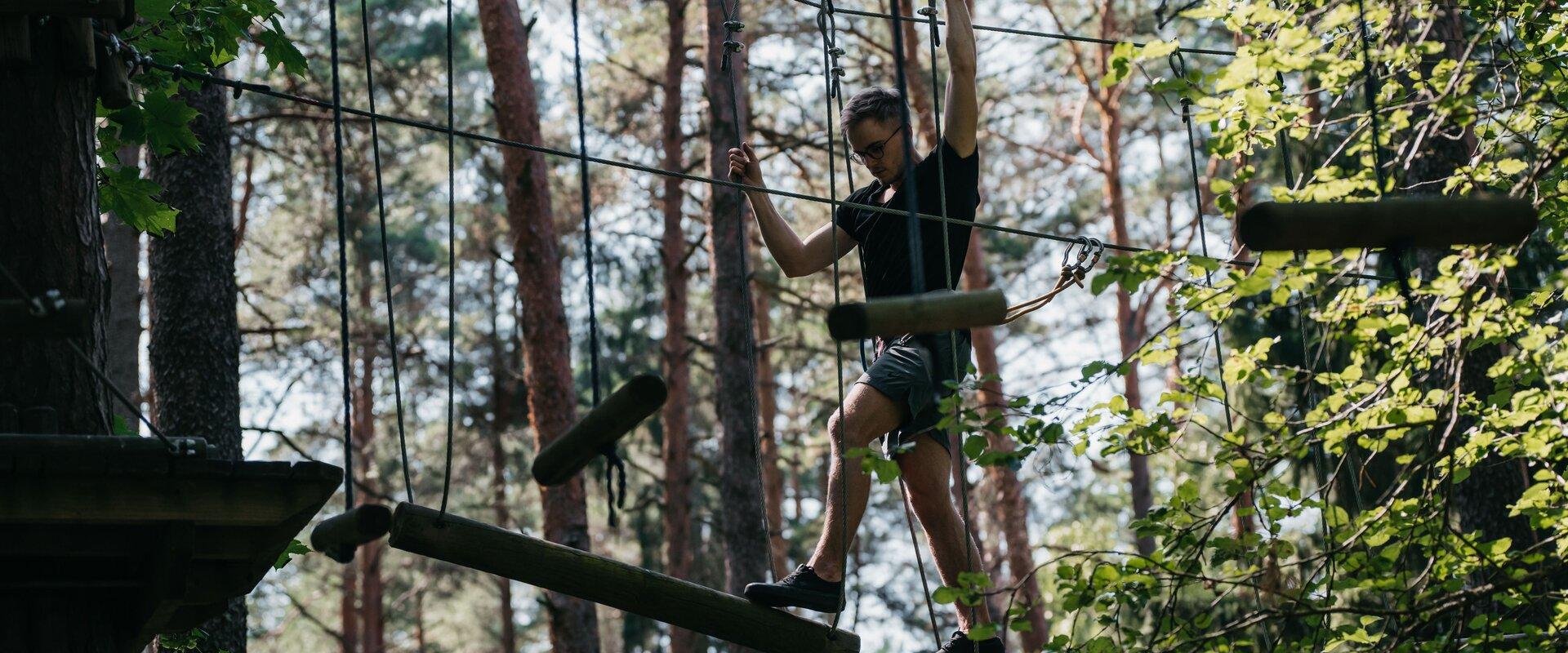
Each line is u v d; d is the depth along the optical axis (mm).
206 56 5758
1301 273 4051
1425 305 4781
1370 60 4480
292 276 19078
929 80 18047
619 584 3977
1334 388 4559
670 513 17938
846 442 4160
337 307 19641
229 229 8906
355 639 23344
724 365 15773
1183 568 4230
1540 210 4727
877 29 17641
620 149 20188
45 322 3074
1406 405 4410
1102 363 4051
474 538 3809
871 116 4410
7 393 3654
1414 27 6520
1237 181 4113
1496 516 7910
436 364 20453
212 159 8914
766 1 17578
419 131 19938
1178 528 4316
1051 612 15539
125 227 10031
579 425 3398
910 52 16453
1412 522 4383
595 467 22266
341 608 25453
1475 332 4379
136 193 5547
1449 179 4809
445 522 3781
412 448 22922
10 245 3758
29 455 3320
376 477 22375
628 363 22875
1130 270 3863
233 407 8680
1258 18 4281
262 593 26219
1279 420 4422
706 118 17656
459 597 26641
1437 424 4449
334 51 4070
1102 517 22484
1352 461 4617
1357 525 4379
